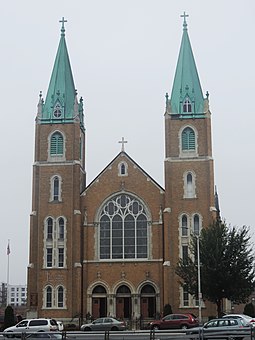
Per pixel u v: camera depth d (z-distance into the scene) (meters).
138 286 82.62
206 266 72.31
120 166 86.81
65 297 82.62
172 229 83.38
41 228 85.31
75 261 83.62
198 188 84.44
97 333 49.62
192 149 85.94
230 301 80.44
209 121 86.62
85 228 85.38
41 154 88.00
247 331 41.06
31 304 82.56
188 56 91.31
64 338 41.25
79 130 89.19
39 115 89.12
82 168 91.06
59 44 94.69
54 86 91.25
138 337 42.72
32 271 83.88
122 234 84.62
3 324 78.44
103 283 83.31
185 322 68.25
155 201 85.00
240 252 73.00
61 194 86.25
